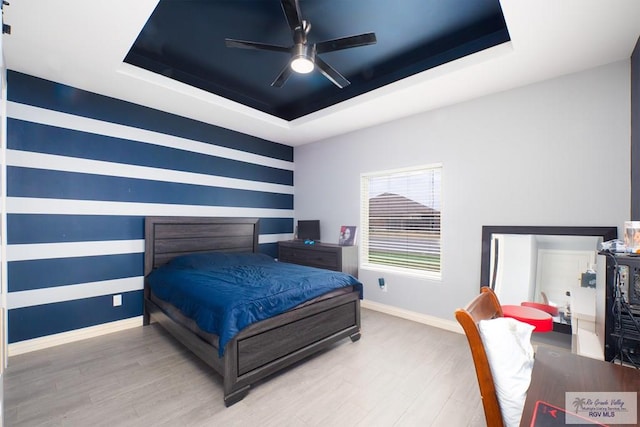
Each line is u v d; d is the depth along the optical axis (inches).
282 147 193.5
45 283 107.2
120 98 123.1
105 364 96.1
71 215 112.7
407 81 110.3
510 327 47.6
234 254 149.8
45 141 106.9
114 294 123.3
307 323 96.7
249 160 173.5
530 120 106.3
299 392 81.8
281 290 94.0
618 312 56.1
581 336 71.1
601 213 93.3
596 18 72.3
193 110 136.1
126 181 126.2
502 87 109.3
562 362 42.3
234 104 137.0
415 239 141.6
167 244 137.6
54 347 107.8
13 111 100.7
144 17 75.0
